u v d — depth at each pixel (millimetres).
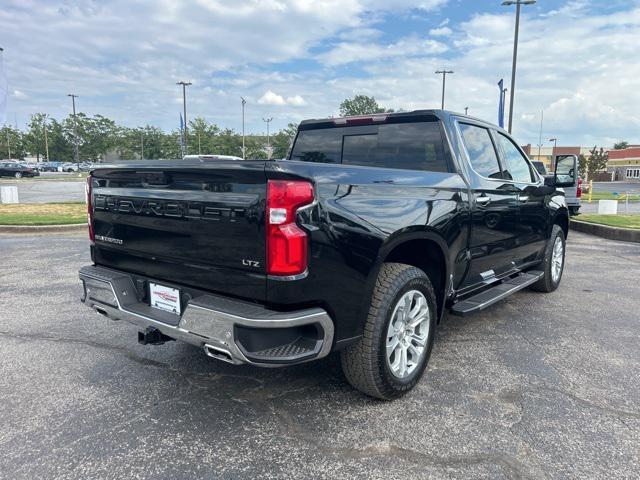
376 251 2834
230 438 2770
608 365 3787
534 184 5180
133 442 2727
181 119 49125
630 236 10523
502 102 23438
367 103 65062
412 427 2881
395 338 3135
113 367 3738
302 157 4797
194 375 3598
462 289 4016
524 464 2525
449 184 3617
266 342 2506
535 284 5906
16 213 13891
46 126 85438
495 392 3330
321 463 2541
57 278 6574
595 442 2725
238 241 2559
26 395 3283
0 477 2412
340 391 3346
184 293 2900
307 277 2498
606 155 63312
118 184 3273
